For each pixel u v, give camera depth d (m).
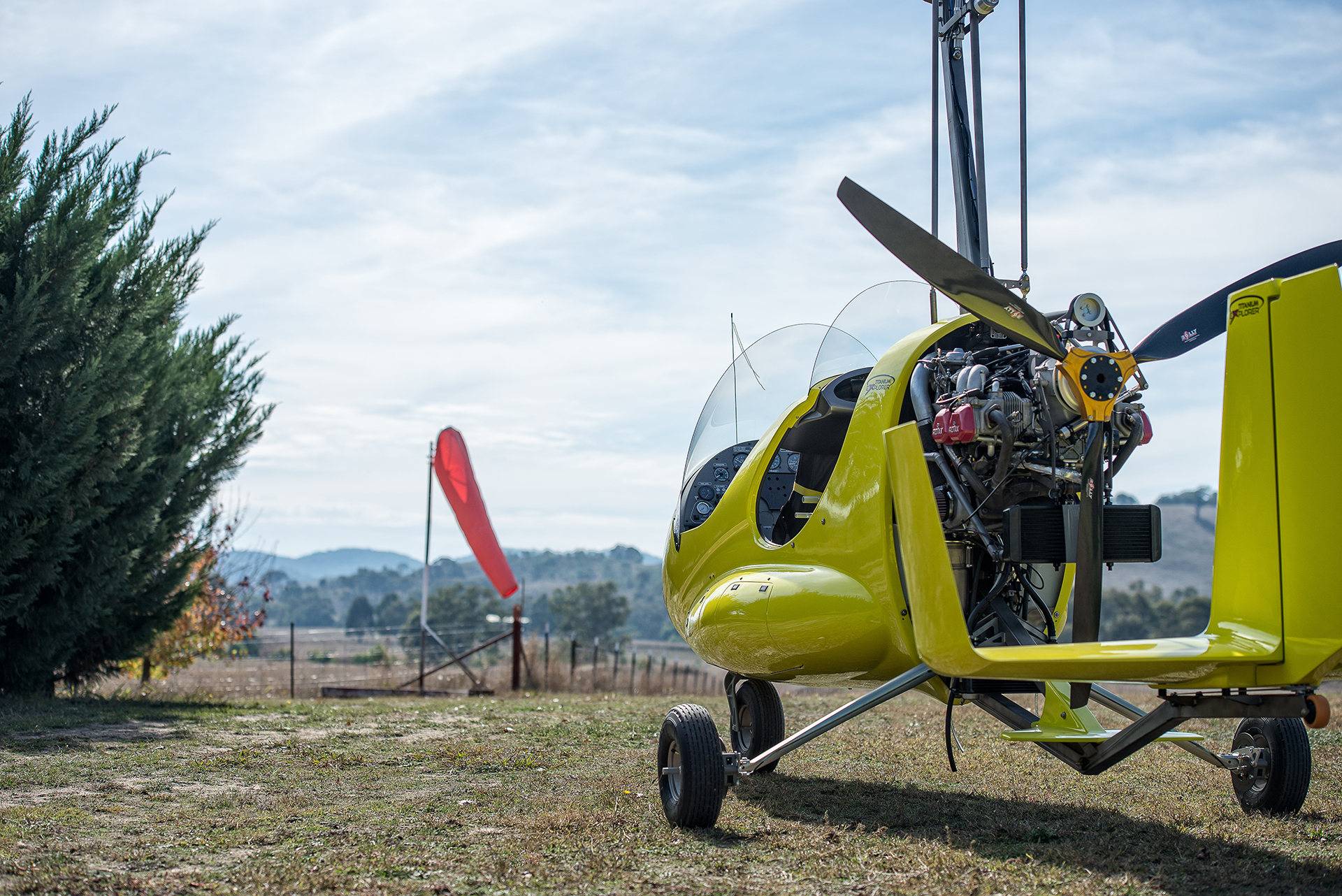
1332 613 3.92
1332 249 4.91
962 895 3.94
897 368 5.32
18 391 10.74
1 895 3.97
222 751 7.71
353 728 9.09
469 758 7.54
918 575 4.55
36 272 10.73
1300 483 4.07
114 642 12.18
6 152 10.96
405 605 135.50
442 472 17.92
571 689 16.27
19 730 8.66
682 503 7.44
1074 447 4.98
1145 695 12.84
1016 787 6.34
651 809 5.65
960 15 7.08
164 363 12.24
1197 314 5.17
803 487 6.62
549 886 4.12
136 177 11.66
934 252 4.75
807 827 5.17
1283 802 5.30
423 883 4.15
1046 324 4.68
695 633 6.43
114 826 5.24
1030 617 5.42
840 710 4.99
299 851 4.72
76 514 11.00
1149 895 3.93
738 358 7.66
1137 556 4.91
